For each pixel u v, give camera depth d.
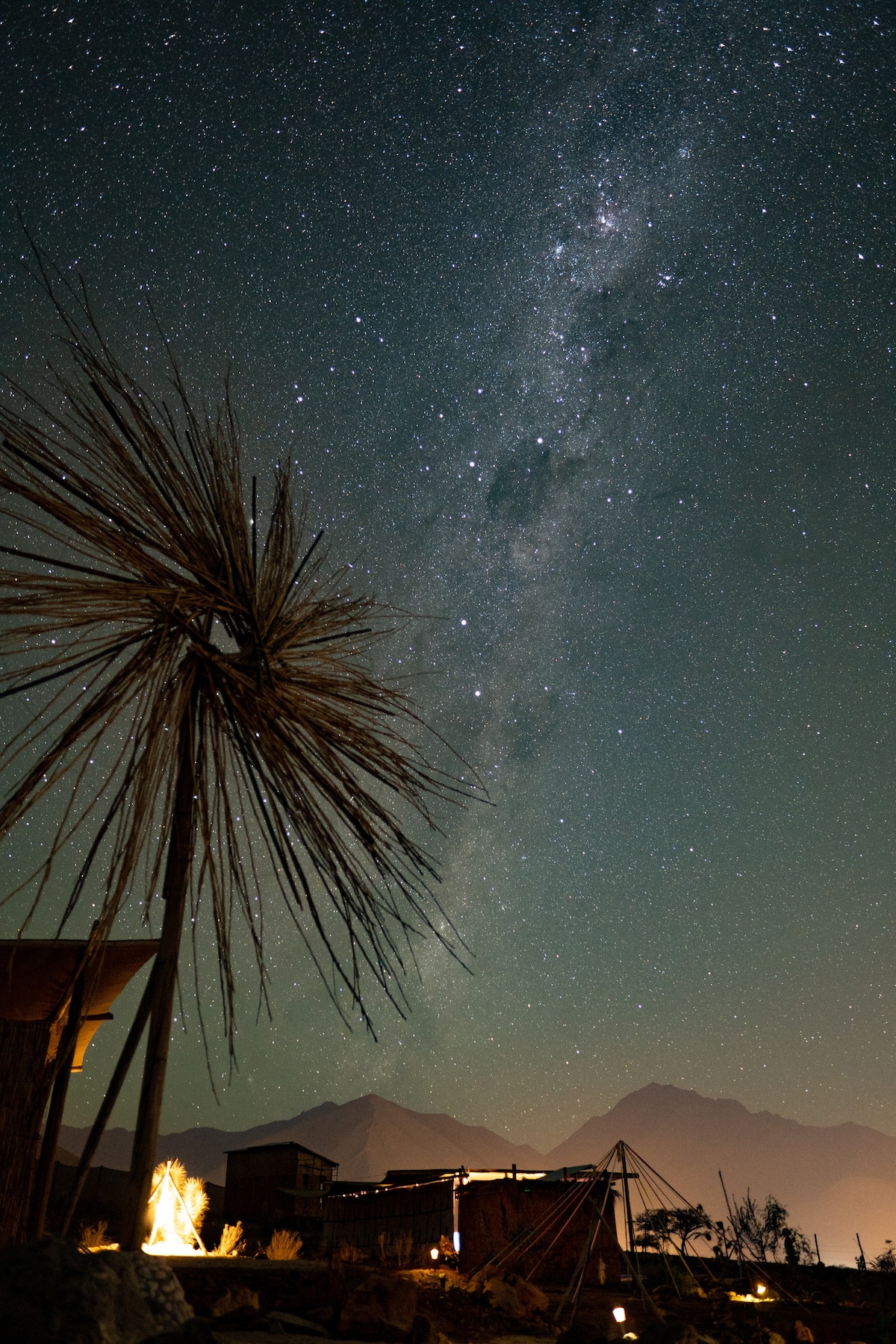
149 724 3.01
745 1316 10.34
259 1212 27.50
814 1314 10.80
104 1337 2.79
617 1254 15.11
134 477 3.31
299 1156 28.17
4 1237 5.93
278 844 3.24
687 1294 12.98
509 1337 7.63
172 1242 12.17
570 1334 7.03
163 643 3.17
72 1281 2.87
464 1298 9.09
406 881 3.37
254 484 3.80
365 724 3.76
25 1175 6.16
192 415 3.67
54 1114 6.44
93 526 3.10
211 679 3.42
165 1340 2.79
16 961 6.69
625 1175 13.73
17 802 2.67
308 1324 5.55
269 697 3.48
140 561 3.24
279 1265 9.43
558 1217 15.40
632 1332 7.82
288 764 3.34
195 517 3.52
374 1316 5.65
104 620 3.03
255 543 3.72
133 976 7.57
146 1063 3.16
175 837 3.33
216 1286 6.41
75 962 6.84
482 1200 15.95
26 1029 6.50
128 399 3.36
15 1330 2.68
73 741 2.80
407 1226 19.59
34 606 2.81
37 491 2.94
